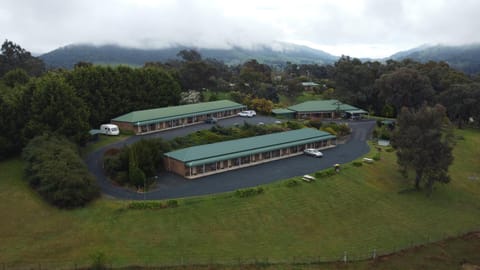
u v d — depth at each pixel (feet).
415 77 333.62
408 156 177.37
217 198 149.28
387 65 440.04
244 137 244.01
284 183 168.45
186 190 158.51
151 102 302.86
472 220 160.66
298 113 336.29
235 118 316.40
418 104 335.06
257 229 134.21
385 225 148.36
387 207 163.02
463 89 315.99
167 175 180.14
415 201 171.42
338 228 141.90
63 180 138.41
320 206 155.02
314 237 133.80
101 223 128.67
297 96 445.37
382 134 263.49
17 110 188.55
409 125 181.57
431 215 161.07
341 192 168.96
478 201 181.78
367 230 143.02
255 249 122.83
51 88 189.78
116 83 274.16
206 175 181.57
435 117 175.42
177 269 109.70
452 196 181.98
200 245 122.42
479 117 320.29
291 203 153.38
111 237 122.31
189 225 131.75
